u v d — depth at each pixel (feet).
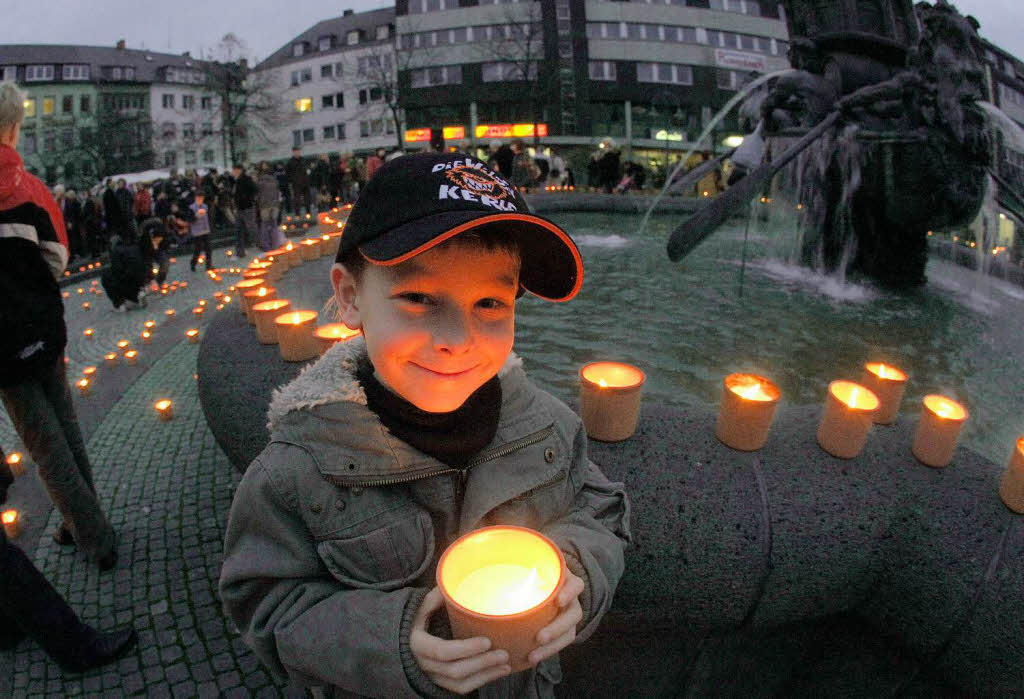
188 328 20.70
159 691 6.36
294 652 2.91
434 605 2.81
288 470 3.14
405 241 2.38
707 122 148.15
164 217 43.78
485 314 2.80
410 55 145.89
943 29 17.76
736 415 5.19
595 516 3.89
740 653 5.17
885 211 19.03
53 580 7.91
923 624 4.59
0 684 6.48
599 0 142.82
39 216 6.98
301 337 7.48
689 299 16.37
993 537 4.58
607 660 5.08
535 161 55.77
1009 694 4.37
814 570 4.53
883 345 12.80
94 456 11.02
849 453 5.22
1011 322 15.25
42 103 195.31
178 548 8.51
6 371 6.90
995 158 20.42
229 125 151.64
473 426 3.27
